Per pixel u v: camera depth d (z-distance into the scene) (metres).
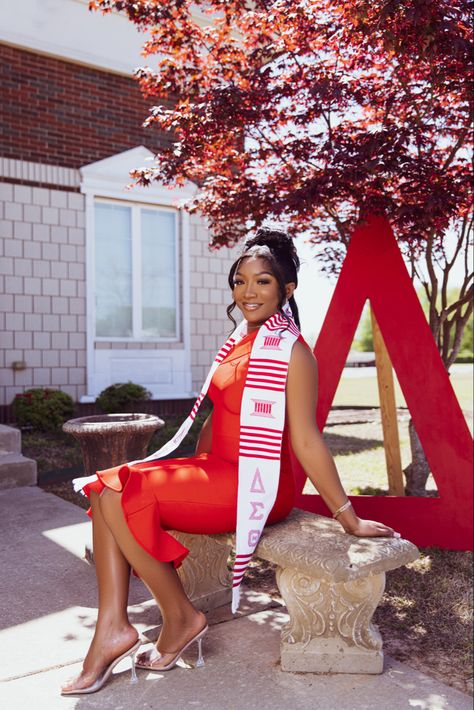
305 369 2.12
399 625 2.67
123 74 8.84
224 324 9.87
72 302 8.44
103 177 8.63
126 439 3.27
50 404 7.61
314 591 2.13
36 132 8.17
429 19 2.76
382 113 3.81
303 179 3.87
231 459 2.21
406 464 6.36
